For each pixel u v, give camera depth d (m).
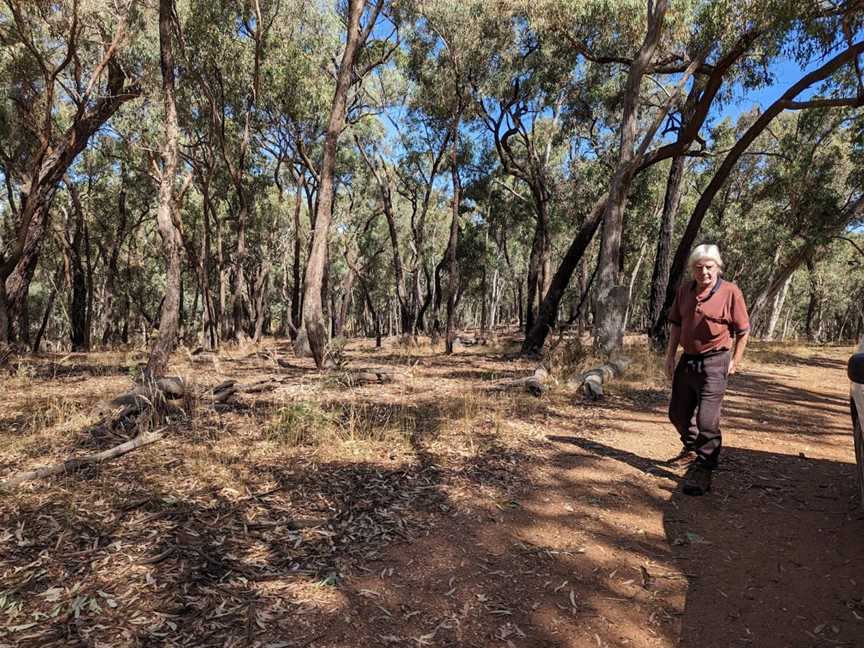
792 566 2.85
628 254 32.91
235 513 3.36
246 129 18.62
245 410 6.20
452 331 17.02
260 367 11.01
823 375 10.45
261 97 17.45
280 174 28.73
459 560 2.90
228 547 2.94
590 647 2.24
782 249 24.48
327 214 10.45
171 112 6.86
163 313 6.72
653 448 4.92
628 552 3.02
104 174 24.47
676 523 3.38
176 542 2.96
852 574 2.74
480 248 32.31
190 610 2.36
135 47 13.15
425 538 3.14
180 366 10.67
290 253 33.44
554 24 12.99
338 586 2.61
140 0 12.09
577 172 21.95
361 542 3.06
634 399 7.23
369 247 38.69
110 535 3.01
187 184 10.88
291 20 16.11
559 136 20.97
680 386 4.00
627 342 19.59
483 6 15.05
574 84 18.00
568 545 3.09
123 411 5.46
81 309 21.30
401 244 39.09
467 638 2.27
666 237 15.99
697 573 2.81
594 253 31.78
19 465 4.15
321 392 7.53
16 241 11.38
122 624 2.24
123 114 17.38
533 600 2.56
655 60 13.66
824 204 18.95
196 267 24.39
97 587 2.50
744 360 12.41
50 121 11.15
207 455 4.44
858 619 2.37
